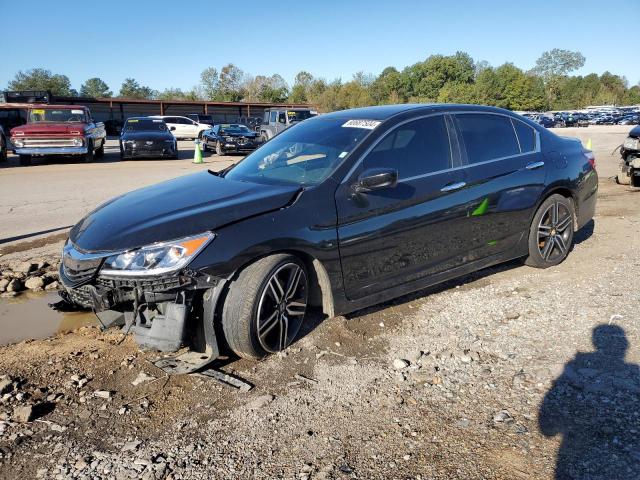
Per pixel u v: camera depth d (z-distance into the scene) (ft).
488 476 8.32
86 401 10.59
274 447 9.14
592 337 12.83
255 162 15.02
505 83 320.29
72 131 58.75
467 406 10.24
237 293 11.28
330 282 12.62
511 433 9.37
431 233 14.33
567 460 8.63
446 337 13.19
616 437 9.14
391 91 355.36
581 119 182.91
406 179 13.87
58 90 313.32
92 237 11.68
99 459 8.87
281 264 11.75
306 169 13.55
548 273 17.49
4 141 63.41
